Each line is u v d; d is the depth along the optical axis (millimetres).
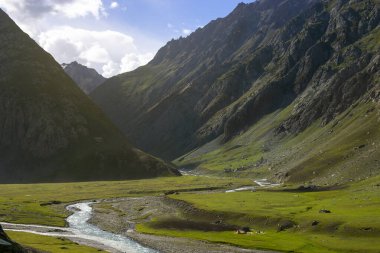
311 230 101188
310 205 132000
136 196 199125
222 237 103438
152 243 99250
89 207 164125
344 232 95375
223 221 120438
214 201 150750
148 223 124000
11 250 53000
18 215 134000
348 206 120938
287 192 180750
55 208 159875
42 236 100125
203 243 98812
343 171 195750
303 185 197500
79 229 118500
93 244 97438
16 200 172500
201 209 131250
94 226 123438
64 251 81562
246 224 114750
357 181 175250
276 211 122750
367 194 137750
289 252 87562
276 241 95938
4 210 140250
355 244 87562
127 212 150125
